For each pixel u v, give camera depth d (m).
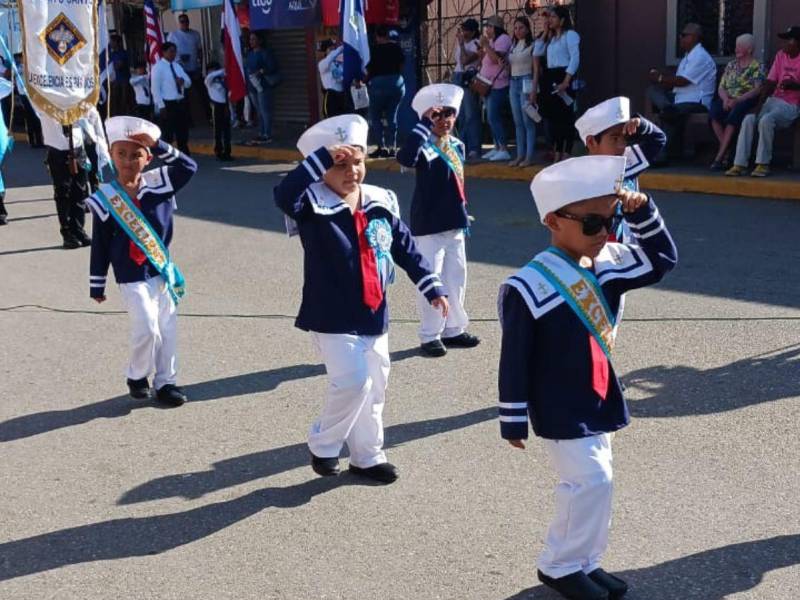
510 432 3.77
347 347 4.89
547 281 3.76
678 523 4.57
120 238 6.20
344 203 4.88
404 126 17.16
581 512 3.80
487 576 4.24
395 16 16.34
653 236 3.83
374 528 4.71
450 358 7.01
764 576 4.11
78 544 4.68
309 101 20.48
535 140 15.05
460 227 6.96
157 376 6.43
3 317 8.52
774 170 12.59
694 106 13.17
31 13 10.16
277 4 16.81
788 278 8.38
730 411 5.76
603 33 15.19
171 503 5.05
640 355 6.75
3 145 12.23
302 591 4.20
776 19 13.59
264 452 5.62
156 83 17.58
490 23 14.58
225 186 15.16
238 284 9.34
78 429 6.05
